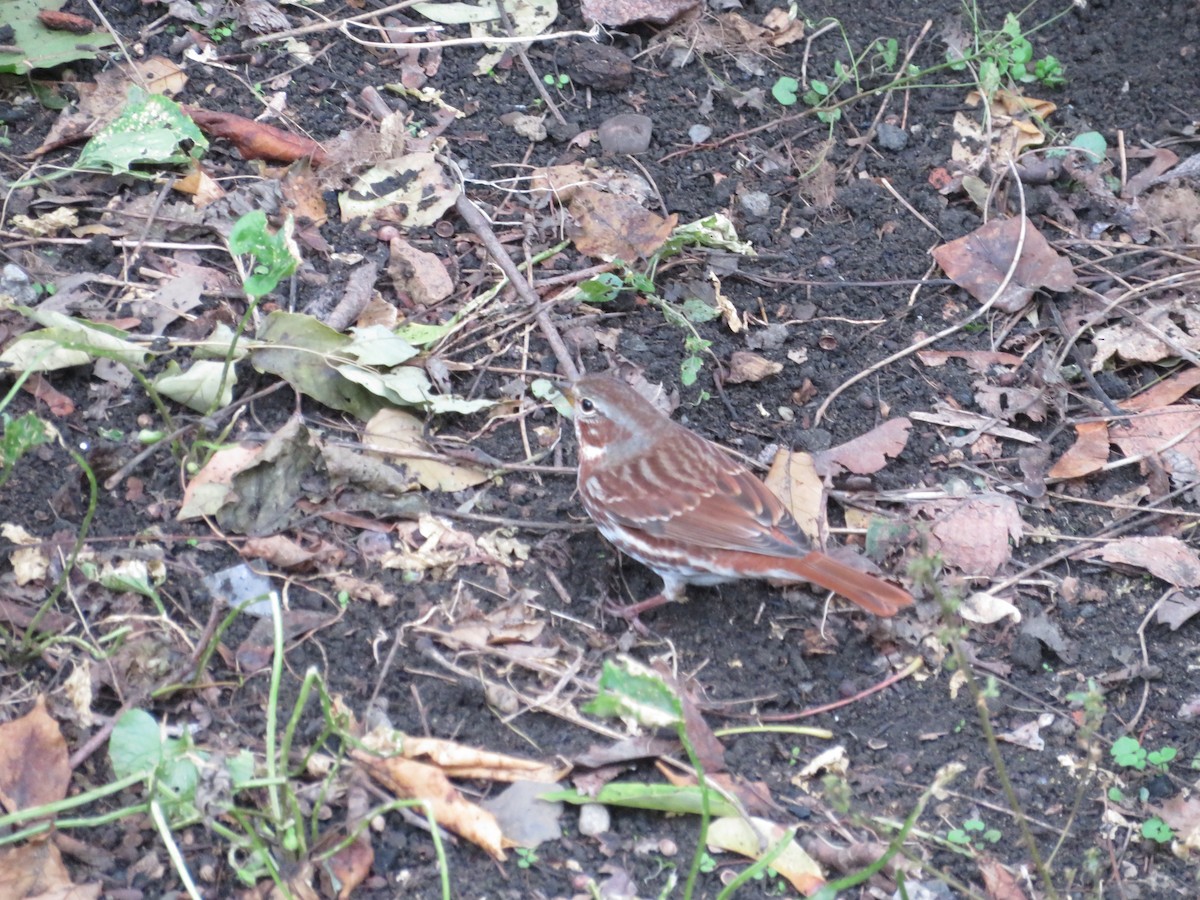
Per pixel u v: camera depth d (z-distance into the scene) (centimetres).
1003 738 144
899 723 144
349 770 136
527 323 157
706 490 144
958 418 157
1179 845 140
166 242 155
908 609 148
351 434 150
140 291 152
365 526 146
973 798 141
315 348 150
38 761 135
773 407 157
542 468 151
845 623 147
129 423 147
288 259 142
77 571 141
